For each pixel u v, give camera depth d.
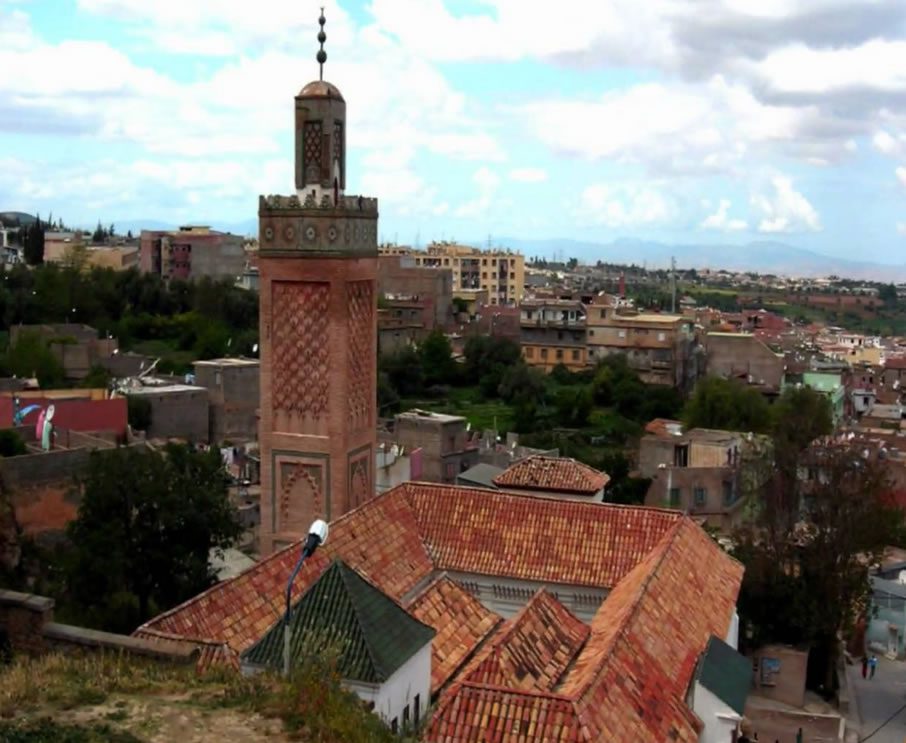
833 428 96.25
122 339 147.62
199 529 50.94
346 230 39.91
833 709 54.12
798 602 55.00
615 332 154.75
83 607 47.47
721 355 146.25
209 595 28.73
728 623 34.84
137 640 25.20
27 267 181.88
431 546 39.81
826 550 55.50
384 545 37.50
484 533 40.16
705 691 29.28
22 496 60.62
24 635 25.86
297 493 41.38
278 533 41.53
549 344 158.88
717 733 29.27
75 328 136.00
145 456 51.66
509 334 162.12
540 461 49.25
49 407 81.56
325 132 40.12
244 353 145.25
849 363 166.12
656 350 150.25
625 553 38.94
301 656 23.52
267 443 41.47
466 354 155.00
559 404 130.50
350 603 25.30
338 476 40.69
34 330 126.50
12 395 90.31
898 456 94.06
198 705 20.66
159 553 49.62
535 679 26.92
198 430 103.06
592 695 24.55
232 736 19.31
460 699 24.09
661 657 29.08
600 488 47.97
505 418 129.00
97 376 110.12
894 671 62.28
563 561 38.88
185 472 52.75
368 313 42.50
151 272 192.25
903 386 162.00
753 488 67.31
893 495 68.19
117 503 49.53
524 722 23.38
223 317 160.38
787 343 175.12
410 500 41.78
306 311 40.47
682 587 34.84
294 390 40.94
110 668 22.94
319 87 40.12
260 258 40.62
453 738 23.23
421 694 26.61
